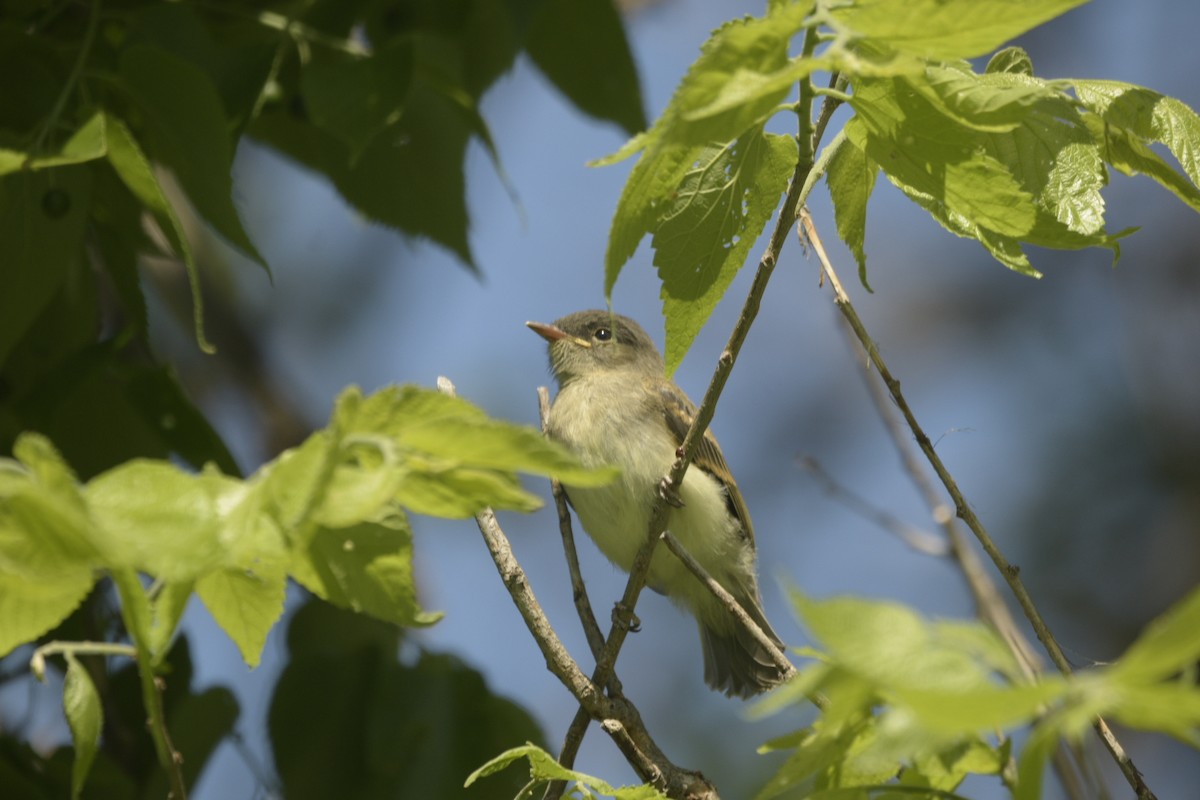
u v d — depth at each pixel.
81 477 9.23
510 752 5.77
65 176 8.10
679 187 6.13
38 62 8.66
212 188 7.80
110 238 9.12
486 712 9.30
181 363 16.58
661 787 7.30
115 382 9.25
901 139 5.55
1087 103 6.28
